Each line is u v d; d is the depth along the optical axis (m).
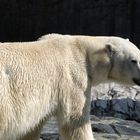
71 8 28.58
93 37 11.05
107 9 28.23
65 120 10.55
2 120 9.72
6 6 28.92
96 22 28.42
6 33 29.20
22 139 10.97
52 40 10.69
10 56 9.97
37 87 10.12
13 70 9.89
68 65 10.52
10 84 9.84
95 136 12.72
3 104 9.69
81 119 10.62
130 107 15.78
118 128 13.38
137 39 27.98
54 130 12.96
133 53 10.90
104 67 10.88
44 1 28.73
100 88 16.69
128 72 10.90
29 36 28.98
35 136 11.01
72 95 10.52
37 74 10.14
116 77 11.07
